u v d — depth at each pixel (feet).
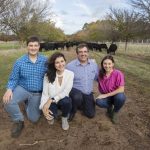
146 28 24.43
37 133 5.65
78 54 6.10
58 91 5.63
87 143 5.31
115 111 6.15
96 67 6.34
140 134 5.74
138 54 30.07
